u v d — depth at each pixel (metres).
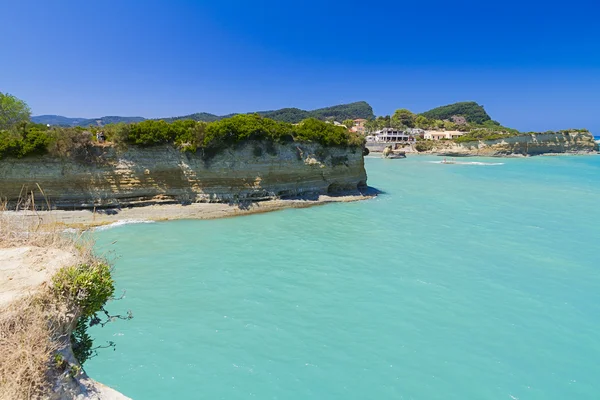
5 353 5.63
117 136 30.70
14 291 6.69
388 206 37.88
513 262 21.91
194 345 13.22
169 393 10.89
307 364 12.41
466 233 27.94
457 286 18.55
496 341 13.99
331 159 40.47
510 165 87.88
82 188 30.05
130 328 14.14
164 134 32.09
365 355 12.95
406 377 11.95
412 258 22.36
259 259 21.73
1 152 27.95
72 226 27.31
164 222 29.95
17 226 10.04
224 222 30.59
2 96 40.03
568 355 13.25
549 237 27.08
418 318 15.46
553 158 109.94
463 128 183.75
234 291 17.50
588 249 24.42
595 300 17.33
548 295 17.75
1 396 5.27
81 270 7.38
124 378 11.41
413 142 143.38
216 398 10.79
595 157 113.75
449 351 13.32
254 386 11.33
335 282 18.72
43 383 5.80
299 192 38.28
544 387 11.66
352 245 24.69
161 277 18.86
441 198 42.72
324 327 14.62
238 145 34.78
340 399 10.94
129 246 23.59
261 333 14.09
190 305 16.08
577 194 46.09
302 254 22.73
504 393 11.38
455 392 11.35
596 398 11.26
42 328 6.10
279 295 17.19
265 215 33.38
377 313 15.76
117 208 30.70
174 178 32.75
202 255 22.23
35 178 28.98
